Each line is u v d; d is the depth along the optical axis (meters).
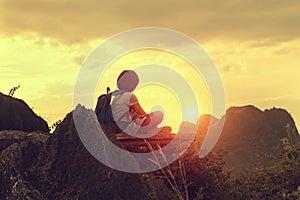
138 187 13.18
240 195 14.48
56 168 13.27
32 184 13.12
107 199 12.88
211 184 14.36
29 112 16.70
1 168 13.21
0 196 13.01
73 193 12.91
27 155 13.52
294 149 15.84
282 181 15.16
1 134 14.16
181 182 14.25
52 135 13.59
